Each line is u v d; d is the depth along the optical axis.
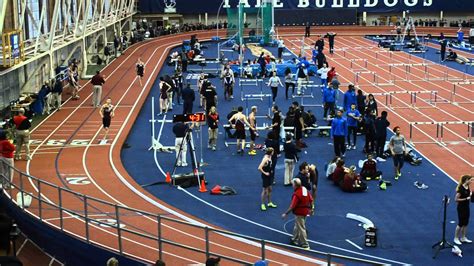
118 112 41.41
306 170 22.75
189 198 25.69
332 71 45.53
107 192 25.91
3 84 38.59
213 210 24.30
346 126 30.44
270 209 24.41
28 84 43.44
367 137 30.89
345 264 18.77
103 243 20.03
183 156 29.95
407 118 39.00
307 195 20.48
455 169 29.23
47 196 24.91
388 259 19.89
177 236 21.00
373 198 25.58
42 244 21.45
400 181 27.64
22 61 35.81
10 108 39.12
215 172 29.12
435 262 19.77
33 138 34.62
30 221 21.98
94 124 37.94
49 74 43.62
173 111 42.22
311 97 45.38
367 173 27.73
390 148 27.89
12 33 34.25
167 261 18.55
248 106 42.97
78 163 30.03
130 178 27.97
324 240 21.36
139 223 22.23
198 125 34.94
